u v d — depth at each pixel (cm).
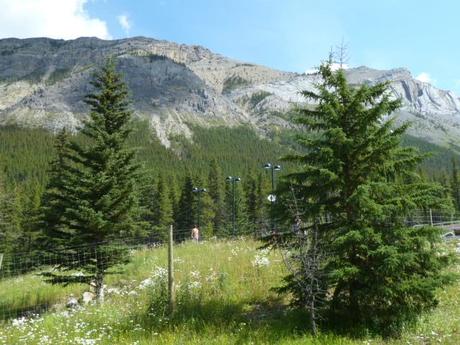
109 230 1750
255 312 1245
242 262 1766
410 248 1062
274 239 1147
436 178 9319
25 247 5519
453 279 1070
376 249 1016
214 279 1548
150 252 2422
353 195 1038
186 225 8200
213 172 9956
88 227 1717
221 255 2014
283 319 1138
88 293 1850
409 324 1030
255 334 1025
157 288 1375
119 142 1861
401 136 1116
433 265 1074
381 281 1034
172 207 8719
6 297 2064
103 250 1705
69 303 1783
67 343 1015
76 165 1866
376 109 1095
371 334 1003
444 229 1087
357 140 1123
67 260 1717
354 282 1070
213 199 9556
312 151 1170
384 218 1059
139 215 1956
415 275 1070
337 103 1126
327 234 1100
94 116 1852
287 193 1145
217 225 8531
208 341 989
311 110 1173
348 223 1087
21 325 1227
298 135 1153
